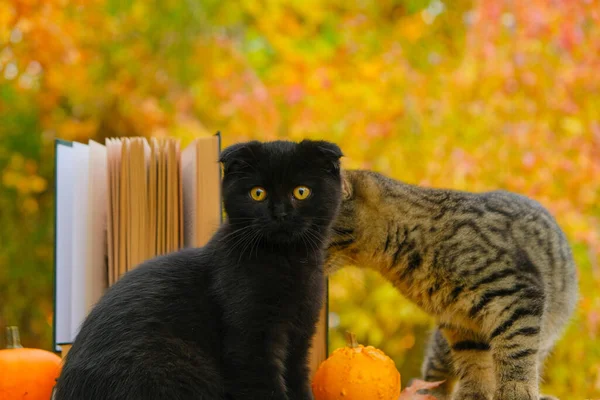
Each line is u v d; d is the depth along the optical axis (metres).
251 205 1.14
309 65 1.83
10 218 2.12
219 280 1.12
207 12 2.05
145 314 1.10
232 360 1.10
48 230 2.14
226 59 1.96
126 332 1.08
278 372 1.11
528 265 1.22
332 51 1.84
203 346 1.10
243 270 1.11
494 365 1.21
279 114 1.80
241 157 1.14
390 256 1.25
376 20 1.98
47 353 1.24
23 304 2.12
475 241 1.21
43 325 2.12
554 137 1.68
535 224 1.27
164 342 1.08
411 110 1.75
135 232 1.24
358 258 1.27
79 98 1.98
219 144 1.23
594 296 1.62
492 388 1.27
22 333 2.13
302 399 1.15
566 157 1.68
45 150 2.08
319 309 1.16
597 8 1.68
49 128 2.04
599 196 1.69
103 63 1.99
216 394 1.09
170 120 1.91
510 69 1.69
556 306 1.30
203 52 1.98
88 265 1.26
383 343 1.82
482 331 1.22
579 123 1.67
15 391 1.20
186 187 1.27
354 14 1.99
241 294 1.11
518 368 1.19
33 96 2.00
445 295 1.23
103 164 1.27
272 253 1.13
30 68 1.93
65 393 1.07
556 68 1.69
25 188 2.03
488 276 1.20
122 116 2.03
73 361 1.09
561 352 1.65
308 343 1.15
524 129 1.68
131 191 1.24
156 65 2.02
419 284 1.24
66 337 1.28
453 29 1.95
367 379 1.18
